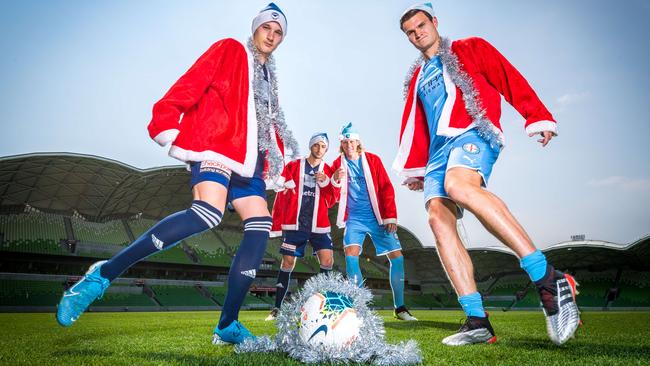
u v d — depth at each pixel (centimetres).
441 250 334
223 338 295
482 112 318
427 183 354
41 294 3450
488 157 320
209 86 296
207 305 4144
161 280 4241
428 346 291
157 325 639
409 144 404
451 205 343
